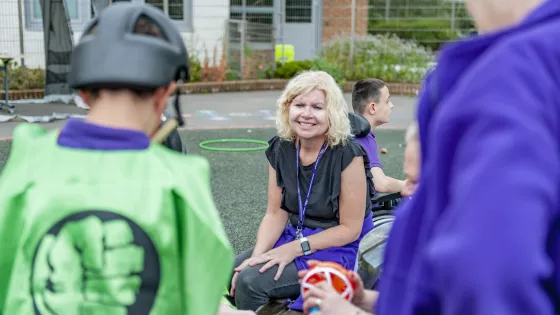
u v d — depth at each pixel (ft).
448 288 3.37
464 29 60.44
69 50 43.14
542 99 3.46
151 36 5.03
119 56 4.83
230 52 56.54
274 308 11.94
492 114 3.42
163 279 4.93
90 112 5.15
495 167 3.30
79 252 4.85
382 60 56.90
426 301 3.75
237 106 47.26
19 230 5.03
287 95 12.01
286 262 12.00
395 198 14.88
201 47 56.54
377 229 12.09
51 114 39.55
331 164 12.07
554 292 3.53
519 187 3.24
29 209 4.91
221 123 40.50
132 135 4.99
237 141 34.14
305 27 64.44
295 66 57.52
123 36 4.87
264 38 58.08
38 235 4.89
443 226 3.50
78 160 4.96
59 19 42.68
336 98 11.87
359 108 15.84
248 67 56.70
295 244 12.15
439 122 3.73
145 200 4.89
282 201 12.81
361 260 11.19
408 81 55.62
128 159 4.97
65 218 4.87
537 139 3.32
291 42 64.75
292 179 12.44
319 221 12.44
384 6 61.82
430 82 4.34
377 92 15.65
